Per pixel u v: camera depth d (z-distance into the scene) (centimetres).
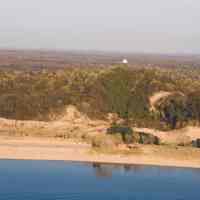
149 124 9444
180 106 9875
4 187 6391
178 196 6350
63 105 9656
